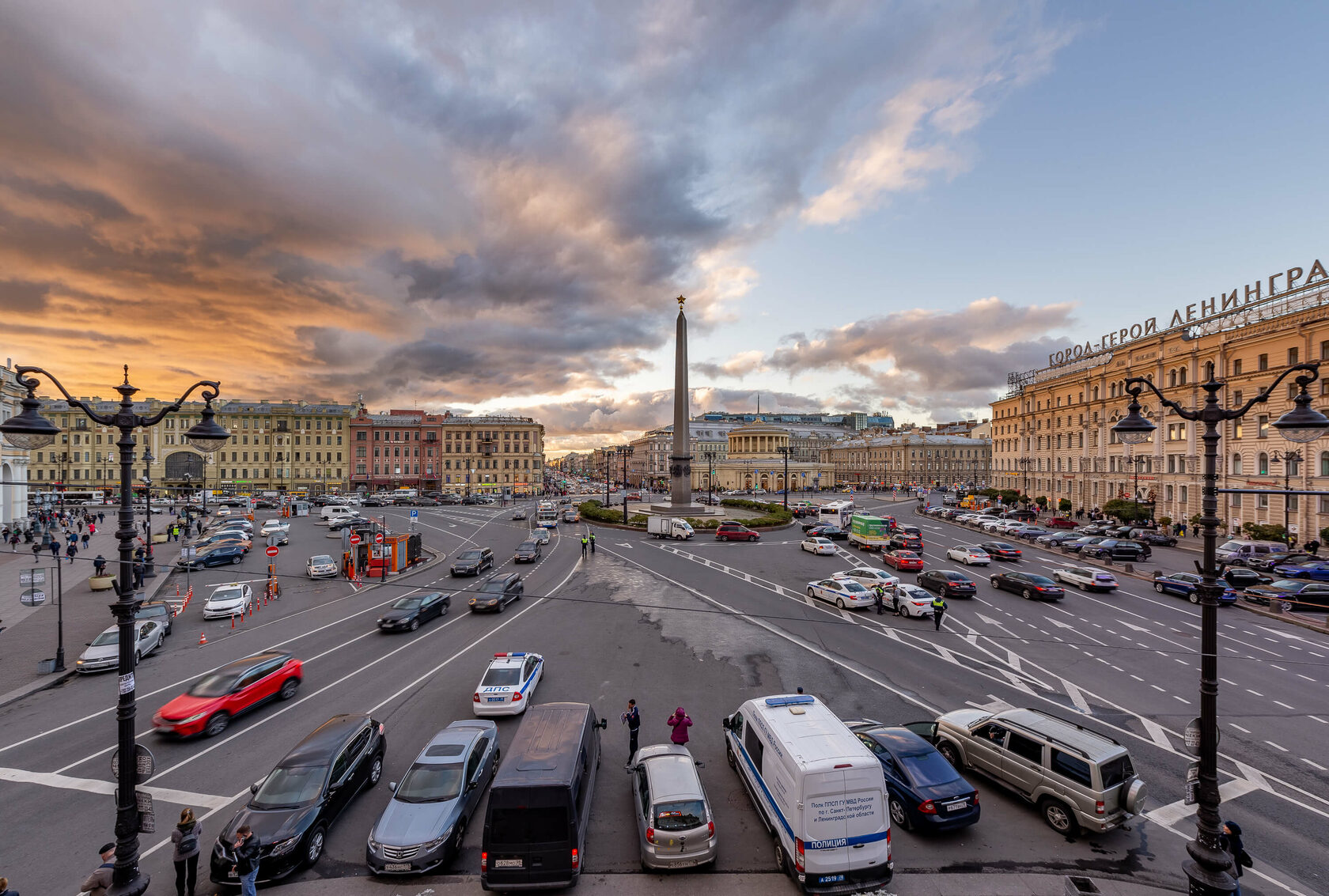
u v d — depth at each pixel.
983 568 43.00
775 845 11.48
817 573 40.31
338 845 11.95
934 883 10.80
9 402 57.94
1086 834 12.45
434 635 26.33
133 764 10.04
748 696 19.39
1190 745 10.15
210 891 10.78
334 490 117.94
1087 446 78.88
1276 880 11.09
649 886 10.80
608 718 17.78
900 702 18.88
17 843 12.14
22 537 53.28
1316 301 48.88
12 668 22.23
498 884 10.25
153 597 34.25
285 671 19.25
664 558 46.50
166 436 109.12
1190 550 50.69
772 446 167.88
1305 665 23.03
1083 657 23.69
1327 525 46.56
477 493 115.12
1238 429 54.94
